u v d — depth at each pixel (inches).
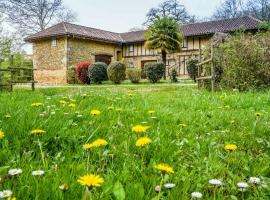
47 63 1150.3
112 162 72.6
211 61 354.3
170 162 76.4
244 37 371.6
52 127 95.7
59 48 1109.1
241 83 348.8
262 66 346.9
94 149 79.4
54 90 472.4
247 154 87.4
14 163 67.2
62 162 73.0
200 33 1195.3
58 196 50.0
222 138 107.5
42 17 1601.9
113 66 847.1
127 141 88.0
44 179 55.2
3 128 90.2
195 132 116.0
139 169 68.7
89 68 896.9
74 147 87.0
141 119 129.6
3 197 42.3
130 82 904.3
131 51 1358.3
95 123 111.5
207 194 58.2
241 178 67.1
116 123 115.6
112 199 52.8
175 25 1052.5
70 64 1099.9
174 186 53.1
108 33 1362.0
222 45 363.6
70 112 131.8
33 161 70.2
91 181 45.1
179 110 173.3
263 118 145.0
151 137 97.0
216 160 77.8
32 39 1160.8
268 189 61.0
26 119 101.8
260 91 331.9
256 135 112.1
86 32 1192.8
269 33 384.5
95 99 203.5
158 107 179.9
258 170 71.9
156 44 1053.2
